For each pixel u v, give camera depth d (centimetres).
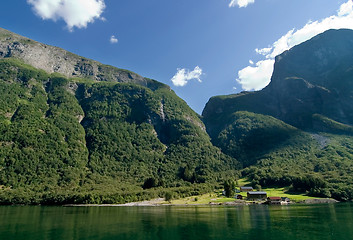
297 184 14562
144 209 9825
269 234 4534
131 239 4356
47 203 13025
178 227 5400
